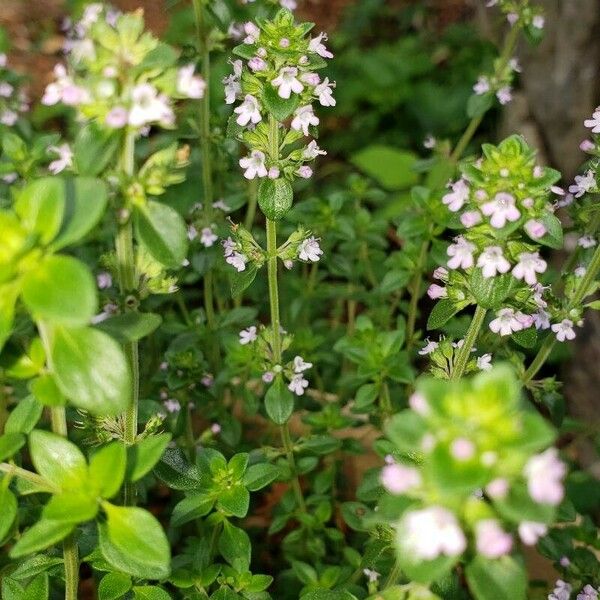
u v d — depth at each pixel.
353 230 0.27
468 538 0.14
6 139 0.23
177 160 0.16
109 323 0.15
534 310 0.19
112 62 0.14
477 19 0.45
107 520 0.15
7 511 0.15
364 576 0.22
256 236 0.26
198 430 0.27
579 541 0.23
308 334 0.27
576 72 0.32
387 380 0.26
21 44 0.49
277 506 0.25
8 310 0.13
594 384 0.31
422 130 0.42
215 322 0.26
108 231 0.25
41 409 0.16
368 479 0.21
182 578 0.19
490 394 0.13
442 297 0.19
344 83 0.44
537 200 0.16
